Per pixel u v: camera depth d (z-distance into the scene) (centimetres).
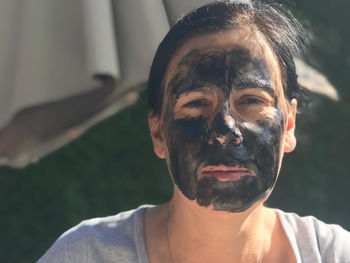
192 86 164
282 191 455
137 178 431
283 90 171
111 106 235
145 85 223
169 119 167
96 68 200
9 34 220
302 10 461
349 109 471
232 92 162
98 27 202
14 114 214
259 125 161
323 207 459
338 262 172
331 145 468
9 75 220
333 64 474
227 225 165
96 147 425
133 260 176
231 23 168
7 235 407
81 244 180
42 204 409
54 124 227
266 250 175
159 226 180
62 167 416
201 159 158
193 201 162
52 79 213
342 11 480
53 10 215
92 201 418
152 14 207
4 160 229
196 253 171
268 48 168
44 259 183
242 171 158
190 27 169
